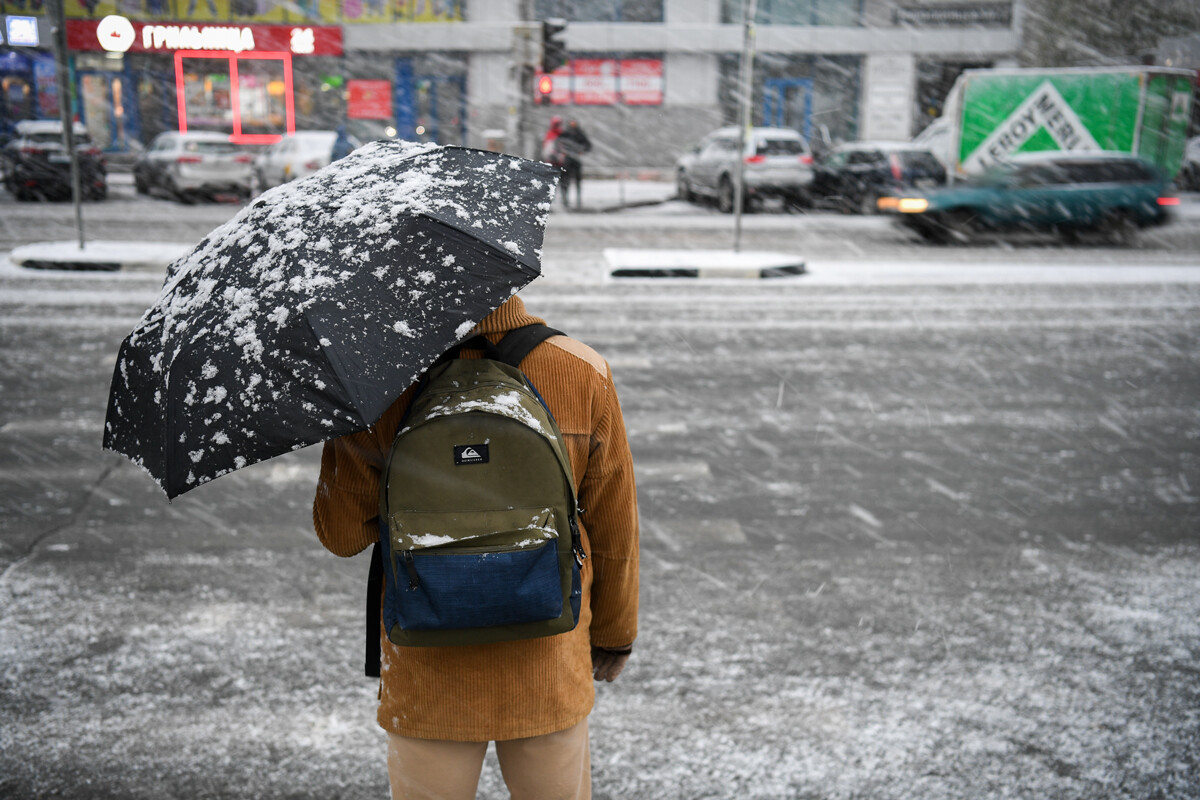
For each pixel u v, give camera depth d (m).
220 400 1.64
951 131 19.59
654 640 3.86
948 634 3.92
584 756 2.04
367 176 1.91
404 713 1.92
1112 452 6.32
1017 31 32.16
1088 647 3.81
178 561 4.58
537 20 32.34
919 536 4.96
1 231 17.00
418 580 1.71
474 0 32.28
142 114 32.16
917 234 18.47
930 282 13.32
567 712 1.94
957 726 3.28
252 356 1.65
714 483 5.71
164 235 16.73
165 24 31.55
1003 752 3.14
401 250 1.73
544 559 1.74
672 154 32.94
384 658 1.98
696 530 5.03
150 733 3.22
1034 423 6.95
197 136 22.50
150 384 1.76
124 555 4.64
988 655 3.75
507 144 22.73
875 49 32.59
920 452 6.30
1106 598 4.25
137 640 3.82
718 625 3.99
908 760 3.10
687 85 32.62
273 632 3.91
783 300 11.86
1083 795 2.93
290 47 32.12
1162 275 13.95
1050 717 3.33
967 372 8.38
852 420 6.99
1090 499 5.48
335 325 1.65
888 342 9.52
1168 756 3.12
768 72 32.72
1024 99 19.12
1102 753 3.13
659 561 4.64
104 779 2.99
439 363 1.84
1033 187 17.38
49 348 8.76
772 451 6.30
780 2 32.41
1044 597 4.25
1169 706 3.40
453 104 33.00
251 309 1.69
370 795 2.95
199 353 1.68
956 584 4.39
